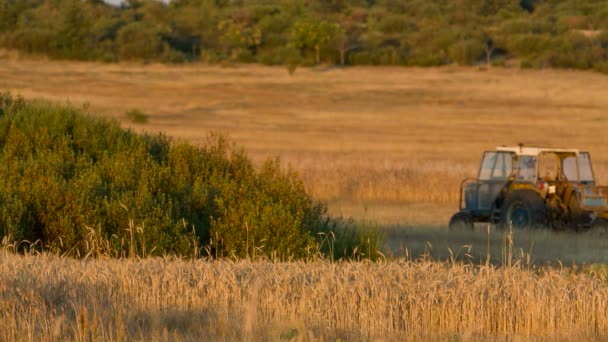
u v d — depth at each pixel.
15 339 27.22
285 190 59.00
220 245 54.09
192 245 52.66
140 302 33.62
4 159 60.47
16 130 66.19
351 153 176.62
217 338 28.83
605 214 74.19
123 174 58.56
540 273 45.38
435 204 101.06
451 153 186.25
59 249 50.97
